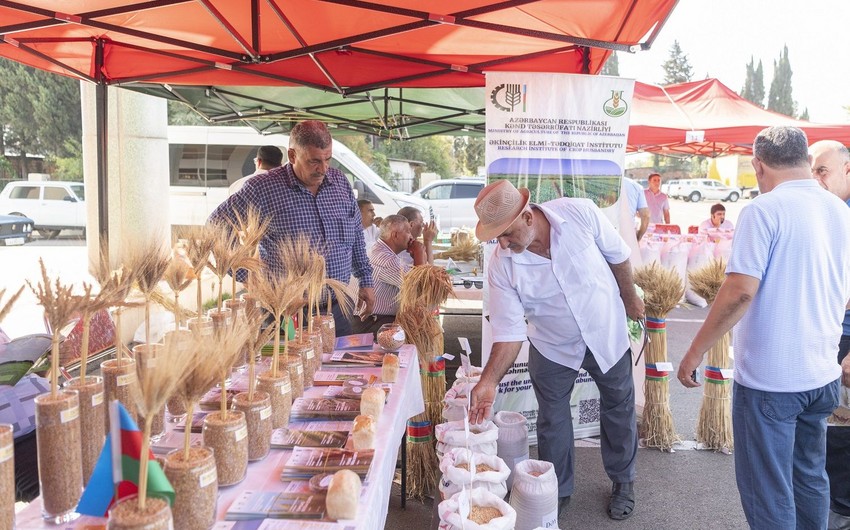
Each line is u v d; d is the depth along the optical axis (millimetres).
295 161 3033
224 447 1416
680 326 7578
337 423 1860
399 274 4137
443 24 3424
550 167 3676
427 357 3168
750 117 8695
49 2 3307
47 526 1231
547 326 2818
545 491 2422
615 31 3518
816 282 2143
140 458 1035
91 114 5742
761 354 2193
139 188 6109
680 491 3320
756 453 2236
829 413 2264
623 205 3797
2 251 7809
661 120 8398
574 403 4039
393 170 31422
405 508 3078
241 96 6754
